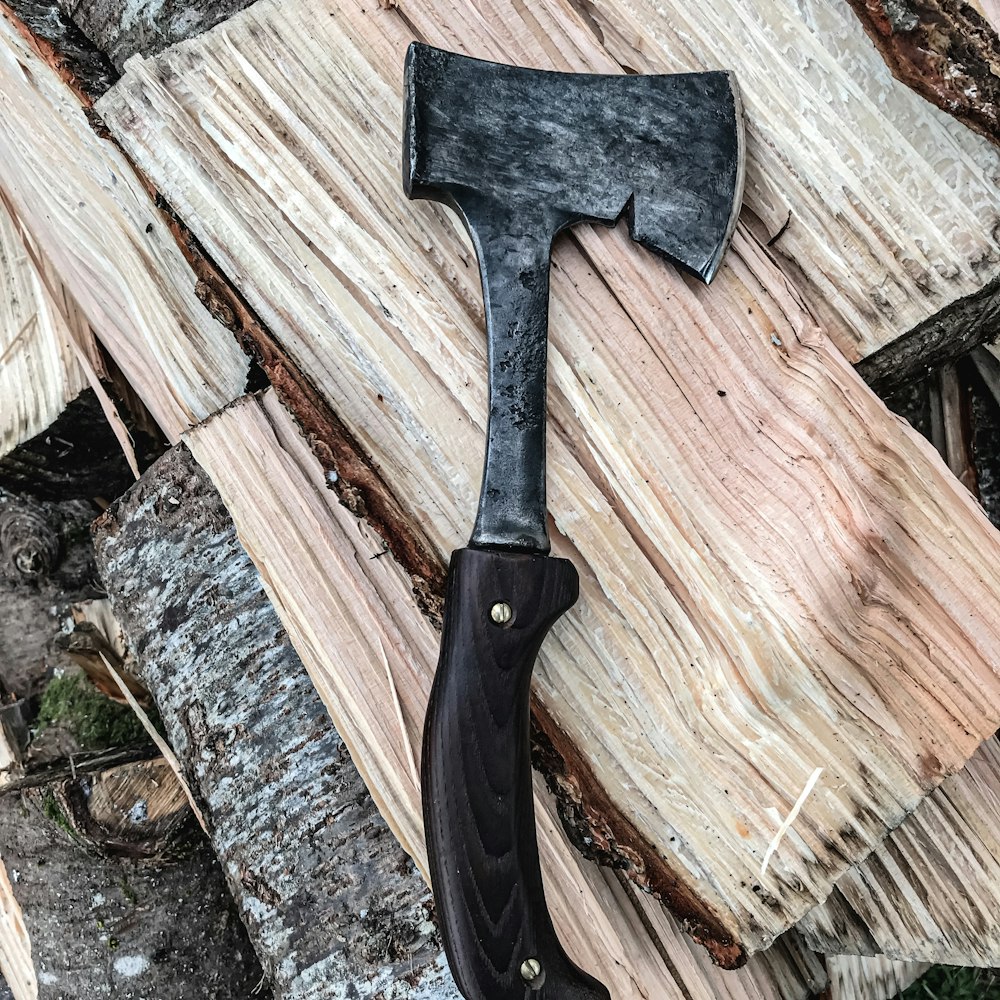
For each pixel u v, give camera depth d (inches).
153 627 16.2
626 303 14.0
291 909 14.8
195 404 16.9
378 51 14.3
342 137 14.2
